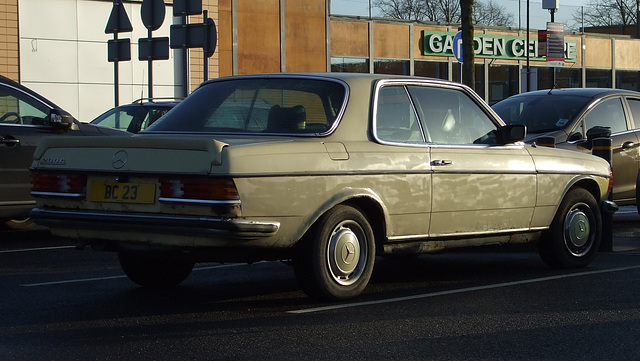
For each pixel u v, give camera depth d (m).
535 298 6.82
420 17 48.25
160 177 5.89
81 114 27.05
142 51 19.02
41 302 6.59
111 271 8.14
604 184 8.68
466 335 5.55
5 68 25.56
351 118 6.61
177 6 18.73
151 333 5.57
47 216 6.38
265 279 7.73
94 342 5.33
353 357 4.99
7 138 9.91
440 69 38.59
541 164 7.90
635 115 12.30
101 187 6.16
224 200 5.70
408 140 6.92
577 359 5.00
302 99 6.67
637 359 5.02
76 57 26.83
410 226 6.86
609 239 9.59
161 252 6.11
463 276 7.94
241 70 31.88
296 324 5.83
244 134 6.50
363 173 6.46
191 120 6.79
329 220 6.30
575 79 44.62
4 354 5.04
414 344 5.30
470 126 7.50
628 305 6.54
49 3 26.22
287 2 33.09
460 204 7.18
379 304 6.52
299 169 6.05
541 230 8.05
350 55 35.38
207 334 5.54
